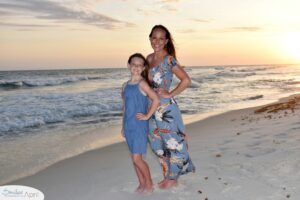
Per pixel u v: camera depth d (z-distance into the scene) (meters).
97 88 23.72
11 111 12.45
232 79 39.06
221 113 12.43
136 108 3.82
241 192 3.65
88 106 13.87
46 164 5.97
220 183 3.99
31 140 8.12
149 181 3.97
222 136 7.12
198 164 4.88
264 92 22.25
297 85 29.22
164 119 3.91
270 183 3.80
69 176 5.06
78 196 4.11
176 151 3.98
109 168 5.34
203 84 30.27
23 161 6.22
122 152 6.61
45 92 20.62
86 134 8.87
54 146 7.48
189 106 15.25
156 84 3.92
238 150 5.41
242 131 7.36
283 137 5.83
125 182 4.43
